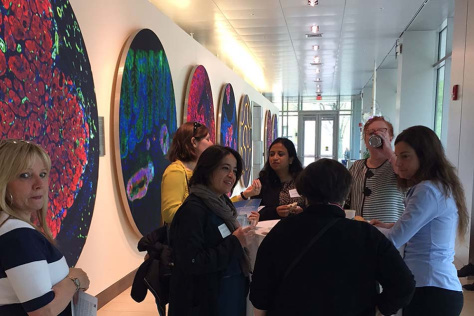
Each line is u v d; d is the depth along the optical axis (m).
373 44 8.41
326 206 1.21
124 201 3.41
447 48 6.91
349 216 1.97
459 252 4.36
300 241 1.18
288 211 2.35
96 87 3.08
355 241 1.16
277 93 17.73
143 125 3.75
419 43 7.54
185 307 1.57
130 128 3.48
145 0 3.91
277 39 7.91
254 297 1.25
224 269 1.64
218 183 1.66
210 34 7.48
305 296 1.15
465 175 4.18
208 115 6.01
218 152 1.68
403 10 6.21
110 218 3.31
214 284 1.59
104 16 3.17
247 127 9.60
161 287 1.83
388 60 10.22
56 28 2.45
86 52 2.85
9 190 1.16
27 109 2.16
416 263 1.56
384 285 1.17
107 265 3.26
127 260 3.61
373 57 9.80
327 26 7.03
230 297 1.67
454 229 1.58
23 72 2.13
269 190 2.64
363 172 2.34
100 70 3.13
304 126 19.94
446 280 1.52
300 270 1.16
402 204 2.23
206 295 1.57
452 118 4.64
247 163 9.66
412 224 1.52
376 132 2.27
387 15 6.45
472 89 4.05
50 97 2.38
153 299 3.33
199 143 2.20
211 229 1.60
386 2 5.80
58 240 2.46
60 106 2.50
